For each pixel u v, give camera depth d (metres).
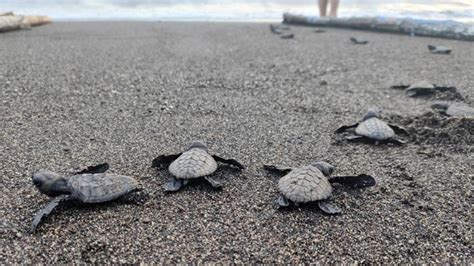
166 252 0.23
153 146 0.36
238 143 0.37
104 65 0.58
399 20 0.84
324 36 0.83
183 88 0.50
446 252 0.23
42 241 0.24
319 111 0.44
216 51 0.69
